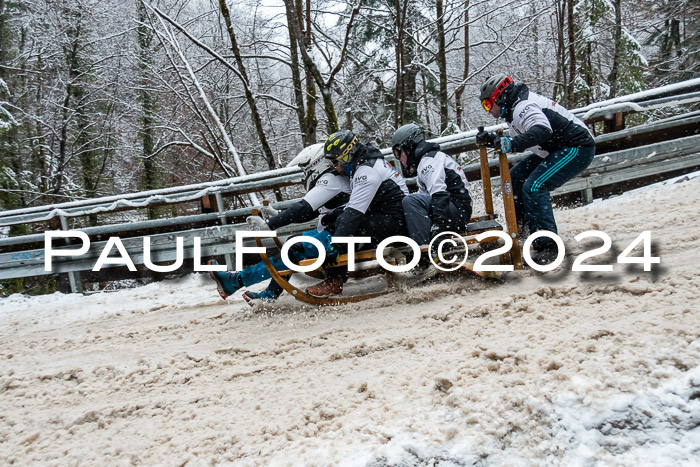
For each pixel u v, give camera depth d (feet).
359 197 12.80
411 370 9.18
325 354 10.85
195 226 21.20
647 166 20.06
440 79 45.98
